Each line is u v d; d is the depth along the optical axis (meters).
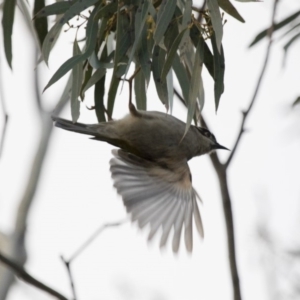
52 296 9.67
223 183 11.20
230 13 9.70
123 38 9.22
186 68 10.34
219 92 9.52
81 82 9.66
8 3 10.70
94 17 9.31
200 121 11.66
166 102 9.45
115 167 9.95
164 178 10.01
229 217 11.20
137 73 10.24
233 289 11.07
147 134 10.00
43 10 9.52
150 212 9.76
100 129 9.88
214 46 9.48
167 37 9.49
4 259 9.62
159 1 9.59
